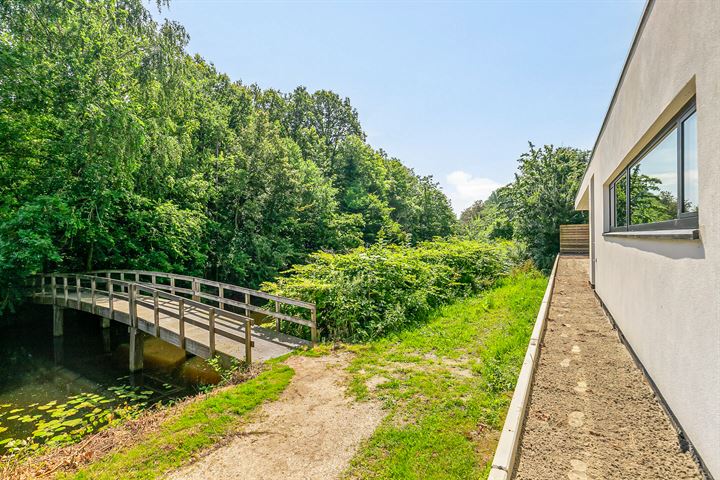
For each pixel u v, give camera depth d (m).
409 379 4.95
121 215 15.22
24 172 12.98
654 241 3.17
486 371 4.87
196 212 17.98
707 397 2.09
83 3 12.79
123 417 5.27
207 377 7.64
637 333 3.80
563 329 5.26
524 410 2.84
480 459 3.16
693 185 2.60
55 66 12.18
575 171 17.75
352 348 6.45
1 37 11.28
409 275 9.09
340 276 8.32
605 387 3.35
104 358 9.87
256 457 3.48
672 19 2.72
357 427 3.89
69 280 14.59
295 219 24.17
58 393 7.50
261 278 20.78
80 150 12.45
